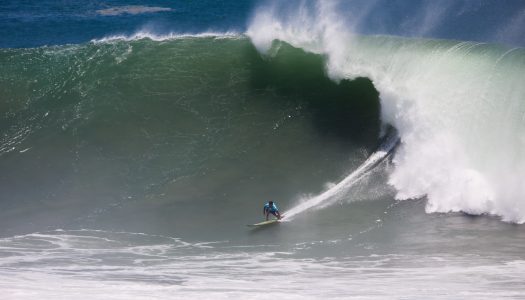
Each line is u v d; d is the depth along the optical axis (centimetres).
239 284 4450
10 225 6419
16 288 4031
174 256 5525
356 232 6138
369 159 7438
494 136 6769
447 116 7200
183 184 7106
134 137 7819
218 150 7625
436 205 6625
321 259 5400
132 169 7350
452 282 4522
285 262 5312
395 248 5669
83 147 7681
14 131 7975
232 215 6619
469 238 5862
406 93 7656
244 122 8044
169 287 4262
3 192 7050
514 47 7281
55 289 4019
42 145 7725
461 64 7350
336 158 7481
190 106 8281
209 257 5491
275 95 8406
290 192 7012
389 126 7675
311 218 6475
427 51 7800
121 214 6619
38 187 7125
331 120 7988
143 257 5475
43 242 5916
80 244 5878
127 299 3762
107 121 8044
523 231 5997
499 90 6888
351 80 8325
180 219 6519
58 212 6688
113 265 5175
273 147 7675
